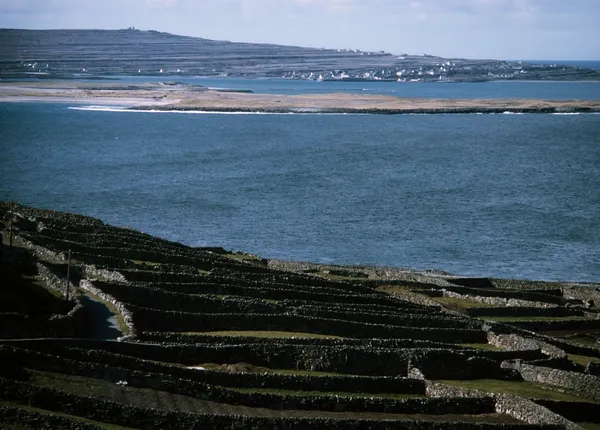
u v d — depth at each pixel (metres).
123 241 152.50
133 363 84.19
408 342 110.50
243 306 117.81
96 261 132.12
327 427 78.44
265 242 199.00
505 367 106.81
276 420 76.88
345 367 99.94
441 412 88.19
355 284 146.25
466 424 82.50
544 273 179.38
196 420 74.88
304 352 100.00
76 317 97.88
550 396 97.56
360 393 91.06
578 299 154.00
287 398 83.94
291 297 129.50
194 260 144.38
